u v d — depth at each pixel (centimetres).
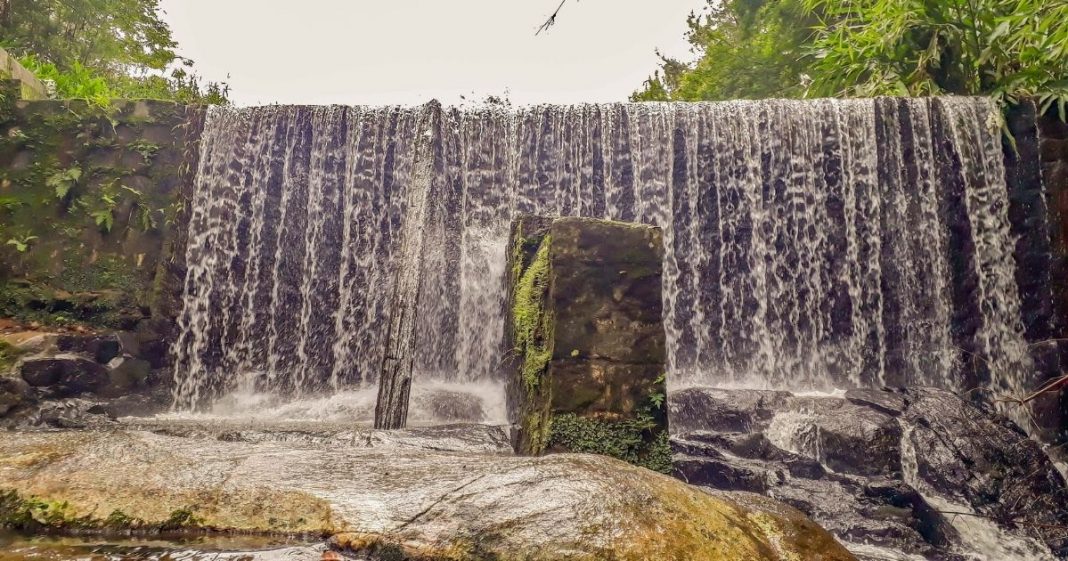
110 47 1512
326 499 260
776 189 926
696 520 262
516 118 992
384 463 306
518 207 962
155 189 937
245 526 246
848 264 884
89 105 953
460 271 936
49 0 1351
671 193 945
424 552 230
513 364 630
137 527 242
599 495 258
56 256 893
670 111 971
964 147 877
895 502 559
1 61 946
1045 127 858
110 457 293
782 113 945
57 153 935
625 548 233
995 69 966
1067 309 796
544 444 452
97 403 752
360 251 948
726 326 896
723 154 948
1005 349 806
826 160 921
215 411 856
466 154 981
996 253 838
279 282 929
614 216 948
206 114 967
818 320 877
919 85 1002
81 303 869
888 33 1036
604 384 470
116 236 913
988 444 637
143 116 960
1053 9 868
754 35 1620
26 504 248
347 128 984
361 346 919
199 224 927
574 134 980
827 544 295
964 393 812
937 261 859
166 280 895
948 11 984
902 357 844
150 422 711
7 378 717
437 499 261
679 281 916
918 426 649
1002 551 541
